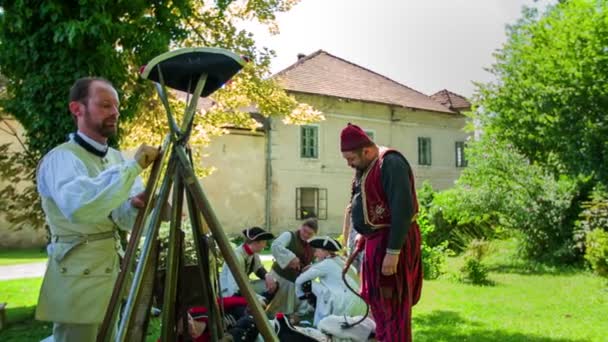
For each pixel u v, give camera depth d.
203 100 14.62
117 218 2.52
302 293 5.50
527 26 15.27
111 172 2.14
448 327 5.78
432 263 10.09
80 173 2.29
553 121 13.11
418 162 24.67
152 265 2.20
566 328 5.68
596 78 12.55
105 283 2.48
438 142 25.38
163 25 6.73
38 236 17.09
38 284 9.20
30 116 5.80
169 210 2.41
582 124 12.50
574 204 11.70
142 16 6.22
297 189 20.88
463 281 9.50
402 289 3.08
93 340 2.49
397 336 3.04
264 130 20.25
